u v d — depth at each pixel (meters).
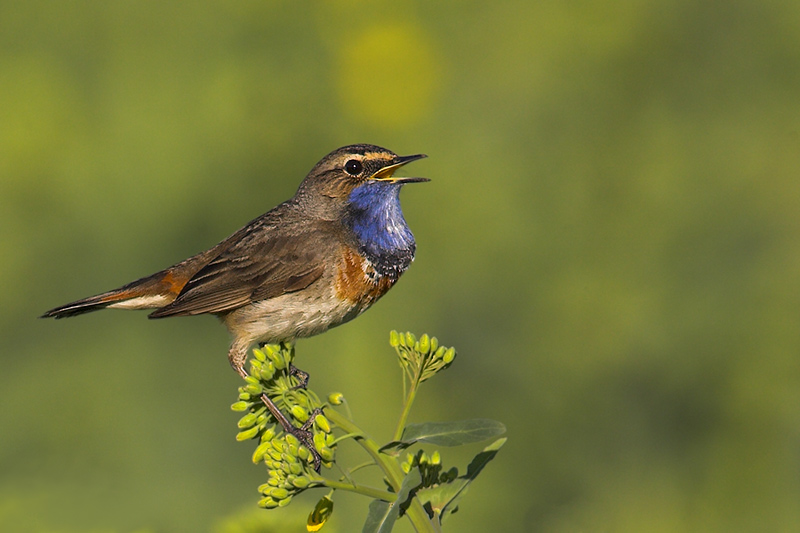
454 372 13.65
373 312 13.55
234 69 14.54
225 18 14.82
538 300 14.12
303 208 9.17
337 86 15.72
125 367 13.29
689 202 14.82
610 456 13.35
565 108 15.58
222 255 8.98
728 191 14.86
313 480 5.39
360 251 8.77
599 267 14.29
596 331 13.85
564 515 12.81
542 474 13.16
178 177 13.73
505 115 15.62
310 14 15.52
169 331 13.43
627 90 15.67
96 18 14.59
